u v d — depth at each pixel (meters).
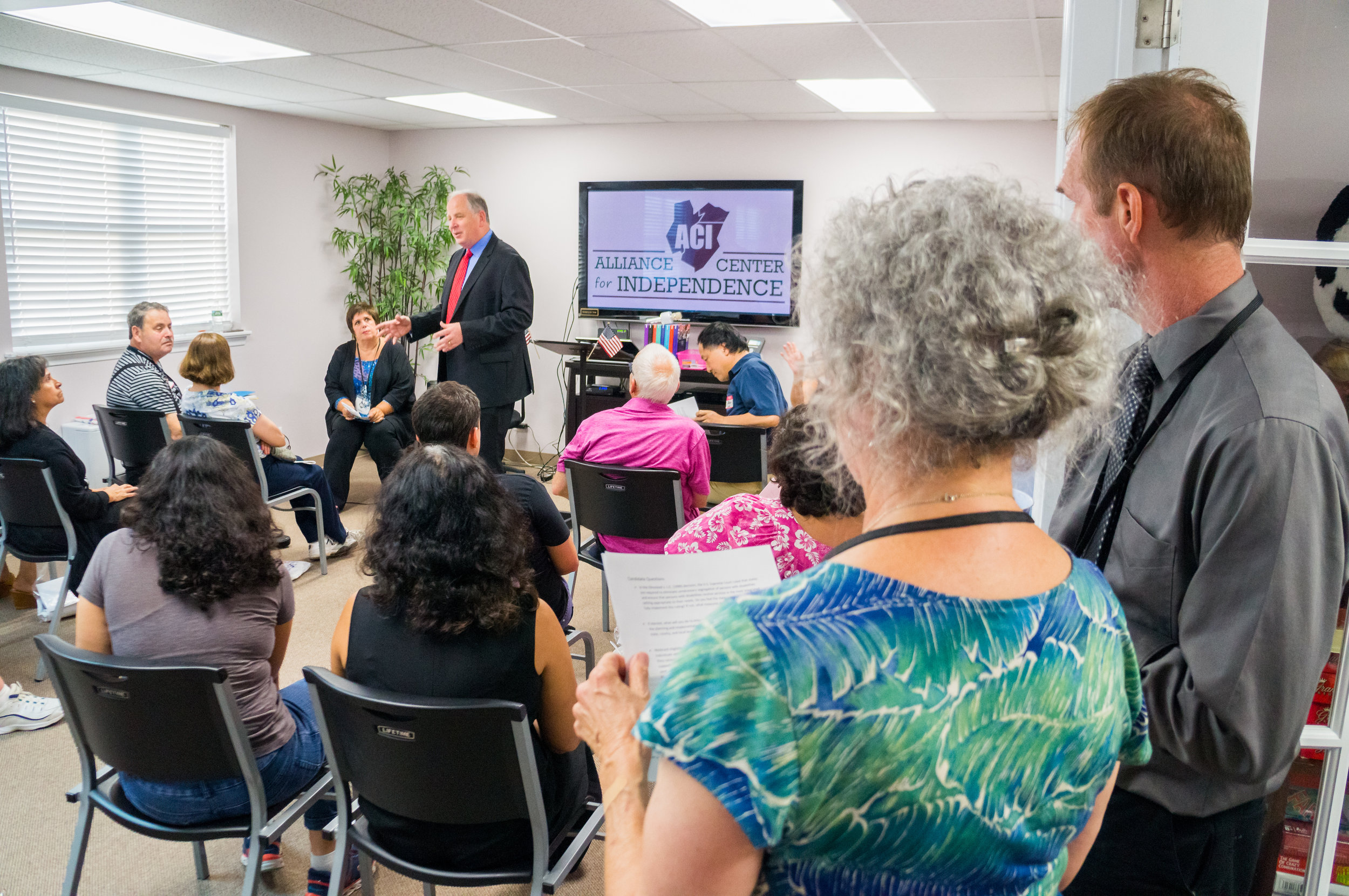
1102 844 0.96
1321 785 1.11
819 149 6.35
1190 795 0.92
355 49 4.36
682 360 6.51
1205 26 1.05
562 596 2.74
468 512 1.54
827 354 0.58
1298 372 0.86
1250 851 0.98
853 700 0.50
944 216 0.55
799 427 1.42
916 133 6.13
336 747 1.62
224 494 1.85
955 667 0.52
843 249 0.58
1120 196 0.91
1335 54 1.04
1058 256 0.56
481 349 4.86
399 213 7.27
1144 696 0.89
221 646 1.84
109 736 1.70
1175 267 0.91
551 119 6.59
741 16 3.64
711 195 6.55
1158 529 0.91
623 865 0.60
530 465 7.16
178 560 1.81
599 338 6.47
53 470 3.22
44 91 5.03
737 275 6.59
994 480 0.58
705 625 0.53
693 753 0.50
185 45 4.41
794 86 5.02
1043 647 0.55
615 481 3.04
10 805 2.53
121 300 5.66
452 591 1.52
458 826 1.59
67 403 5.30
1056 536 1.04
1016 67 4.28
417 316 5.02
